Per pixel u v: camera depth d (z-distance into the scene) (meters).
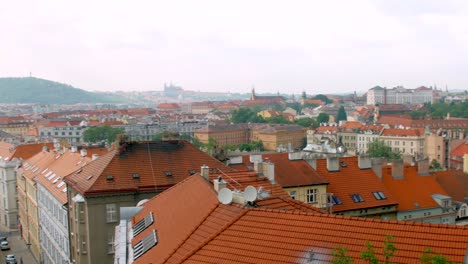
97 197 69.25
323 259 29.23
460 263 25.83
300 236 31.66
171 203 50.06
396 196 81.31
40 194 106.75
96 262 69.75
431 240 27.98
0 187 154.38
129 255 44.47
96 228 69.50
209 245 34.53
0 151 164.38
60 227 86.69
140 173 72.75
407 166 87.75
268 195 43.56
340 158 83.62
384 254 26.16
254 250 32.16
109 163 72.94
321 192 76.69
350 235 30.23
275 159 81.06
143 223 50.94
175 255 36.44
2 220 155.12
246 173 54.84
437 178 91.88
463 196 88.81
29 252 123.31
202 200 43.81
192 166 75.81
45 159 118.50
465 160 110.88
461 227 27.98
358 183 79.94
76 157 98.62
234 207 38.34
